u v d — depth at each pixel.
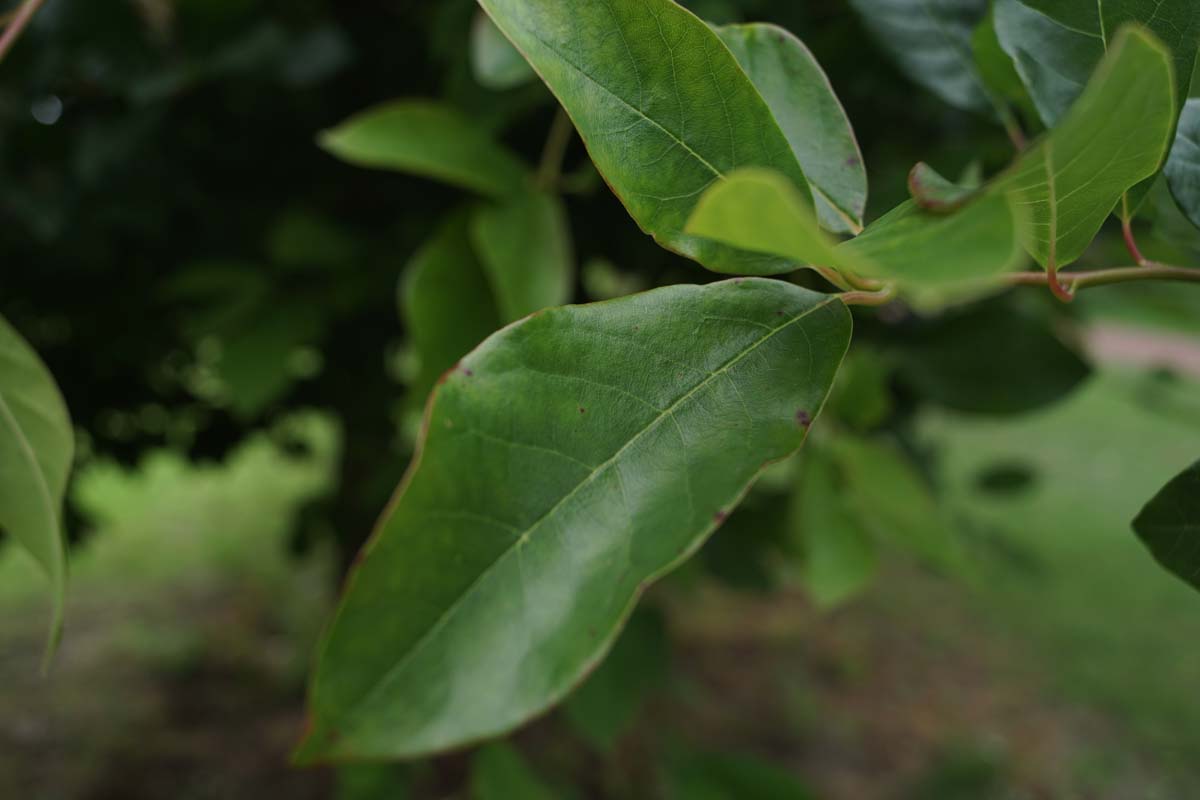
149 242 0.82
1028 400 0.51
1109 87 0.18
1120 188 0.21
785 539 0.71
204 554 2.51
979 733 1.79
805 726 1.75
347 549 1.15
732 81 0.23
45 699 1.71
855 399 0.46
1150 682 1.99
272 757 1.56
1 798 1.40
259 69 0.59
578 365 0.22
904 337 0.54
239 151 0.75
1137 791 1.63
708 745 1.64
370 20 0.73
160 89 0.56
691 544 0.21
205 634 2.00
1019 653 2.11
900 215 0.20
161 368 0.97
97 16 0.57
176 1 0.56
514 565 0.21
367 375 0.97
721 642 2.09
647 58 0.22
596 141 0.22
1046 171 0.20
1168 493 0.23
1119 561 2.58
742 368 0.23
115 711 1.67
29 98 0.63
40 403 0.24
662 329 0.23
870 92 0.54
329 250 0.65
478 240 0.37
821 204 0.25
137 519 2.78
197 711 1.69
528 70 0.37
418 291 0.38
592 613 0.21
